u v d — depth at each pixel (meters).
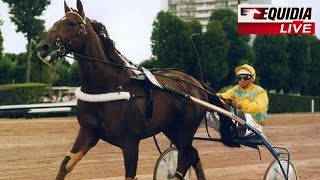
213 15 34.22
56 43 5.55
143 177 8.95
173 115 6.63
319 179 9.23
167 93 6.47
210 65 30.09
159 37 30.05
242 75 7.18
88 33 5.78
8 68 33.62
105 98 5.74
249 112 7.02
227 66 31.38
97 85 5.81
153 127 6.32
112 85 5.90
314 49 39.41
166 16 30.05
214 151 12.45
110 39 6.07
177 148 7.04
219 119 7.32
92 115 5.81
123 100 5.88
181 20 30.00
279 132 17.52
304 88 40.44
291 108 33.62
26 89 22.67
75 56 5.73
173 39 29.58
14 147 11.98
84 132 5.89
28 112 19.97
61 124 16.67
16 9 31.33
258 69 36.66
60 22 5.64
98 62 5.81
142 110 6.05
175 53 29.59
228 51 32.84
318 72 39.72
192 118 6.93
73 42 5.65
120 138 5.90
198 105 7.01
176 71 7.34
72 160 5.79
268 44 36.22
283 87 38.38
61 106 20.95
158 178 6.97
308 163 11.12
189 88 7.02
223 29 33.19
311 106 34.97
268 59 36.44
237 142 7.34
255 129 6.86
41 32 31.78
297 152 13.06
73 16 5.68
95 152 11.53
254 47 36.66
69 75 36.47
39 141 13.02
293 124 20.56
